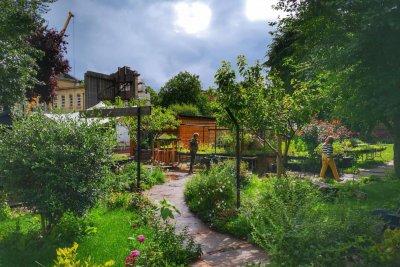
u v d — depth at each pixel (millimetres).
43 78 26328
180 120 24578
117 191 9398
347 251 4234
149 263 4809
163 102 50312
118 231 6660
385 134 34438
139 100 22172
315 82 11000
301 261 4031
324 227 4281
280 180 7535
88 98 23531
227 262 5461
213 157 15977
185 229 6473
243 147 18078
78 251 5590
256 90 8945
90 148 6371
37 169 5945
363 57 9367
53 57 26203
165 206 5676
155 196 10758
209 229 7402
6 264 5137
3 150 6094
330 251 4023
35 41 25219
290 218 4402
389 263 3934
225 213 7648
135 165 13484
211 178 9031
